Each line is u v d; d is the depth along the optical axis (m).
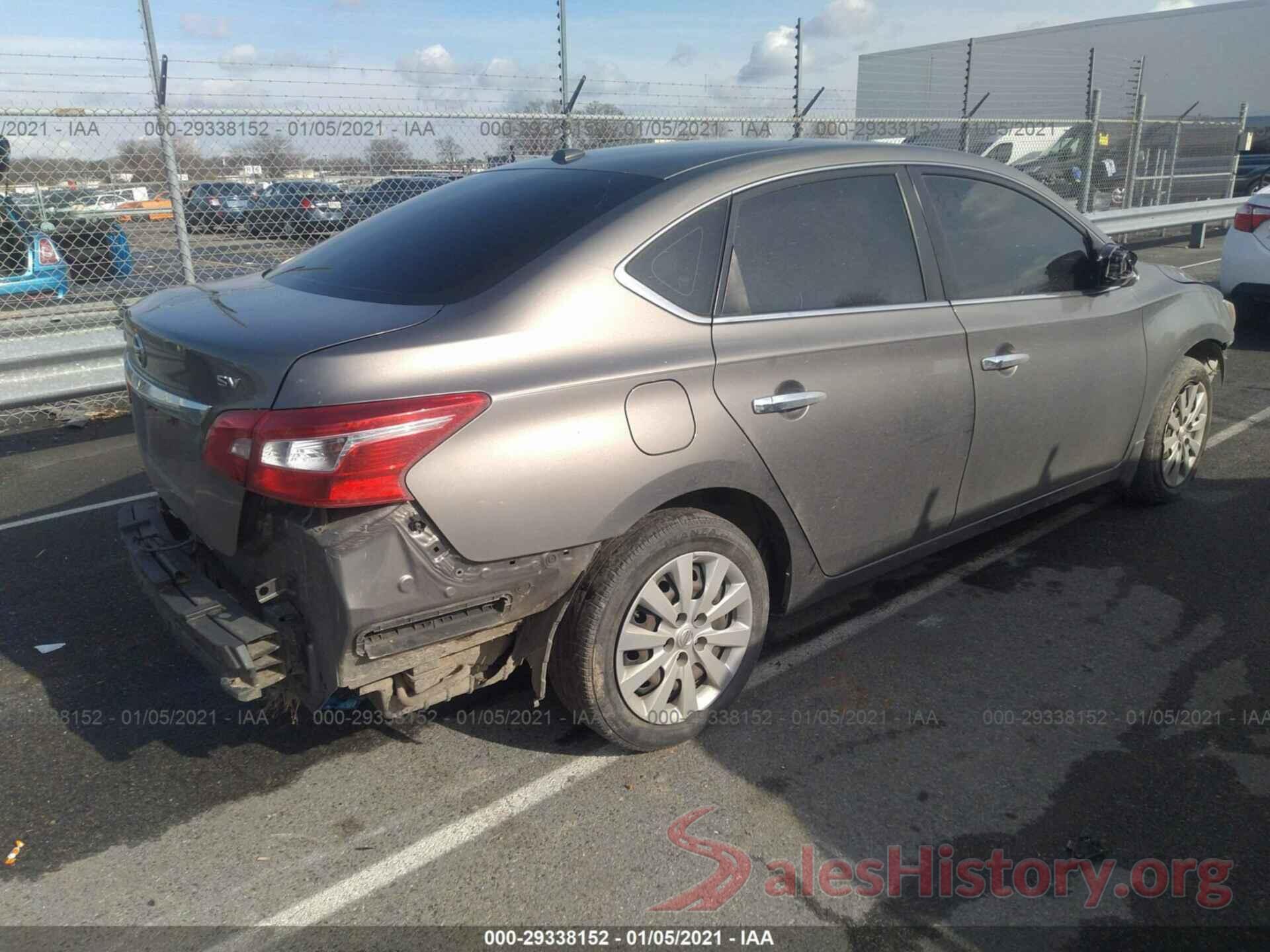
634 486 2.67
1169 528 4.59
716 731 3.12
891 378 3.24
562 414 2.55
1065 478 4.12
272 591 2.48
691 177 3.04
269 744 3.11
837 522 3.24
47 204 6.46
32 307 6.32
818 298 3.14
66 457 6.14
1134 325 4.22
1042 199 3.95
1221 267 8.45
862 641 3.66
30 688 3.44
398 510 2.38
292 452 2.31
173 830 2.72
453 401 2.41
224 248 7.23
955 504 3.62
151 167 6.85
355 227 3.60
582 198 3.02
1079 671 3.42
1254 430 6.04
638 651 2.88
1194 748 2.99
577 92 8.17
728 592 3.02
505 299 2.62
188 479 2.68
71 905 2.44
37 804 2.82
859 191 3.34
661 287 2.82
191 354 2.57
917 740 3.06
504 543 2.49
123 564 4.46
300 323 2.61
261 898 2.47
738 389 2.87
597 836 2.66
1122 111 15.24
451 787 2.88
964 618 3.81
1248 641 3.59
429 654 2.54
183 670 3.55
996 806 2.76
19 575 4.34
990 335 3.55
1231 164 17.52
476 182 3.56
